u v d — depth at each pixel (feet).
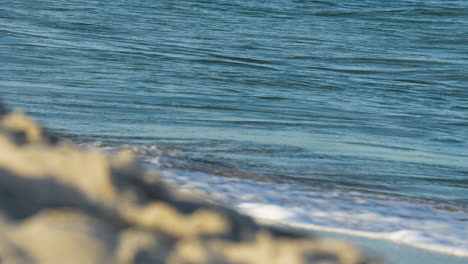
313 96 102.73
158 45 146.20
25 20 161.99
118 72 105.50
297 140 65.46
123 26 173.17
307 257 6.77
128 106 77.05
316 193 44.09
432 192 49.03
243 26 200.54
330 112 87.71
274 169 50.88
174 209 7.25
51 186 7.18
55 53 119.03
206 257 6.72
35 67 101.65
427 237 35.81
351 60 154.10
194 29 182.50
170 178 43.88
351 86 119.34
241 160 52.95
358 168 54.90
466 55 178.81
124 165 7.65
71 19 174.19
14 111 8.12
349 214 39.34
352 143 67.00
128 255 6.56
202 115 76.02
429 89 123.44
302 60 146.92
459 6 287.28
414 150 66.90
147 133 61.87
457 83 133.08
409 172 55.62
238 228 7.12
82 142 55.47
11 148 7.40
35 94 79.36
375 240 34.96
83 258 6.45
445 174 56.24
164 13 212.64
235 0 264.11
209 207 7.45
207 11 228.63
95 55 122.31
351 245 7.10
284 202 40.57
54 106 72.95
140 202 7.29
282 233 7.24
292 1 278.05
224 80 109.91
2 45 121.49
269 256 6.75
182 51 140.77
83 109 72.64
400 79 133.49
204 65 124.67
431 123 87.30
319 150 61.26
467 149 70.79
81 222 6.81
